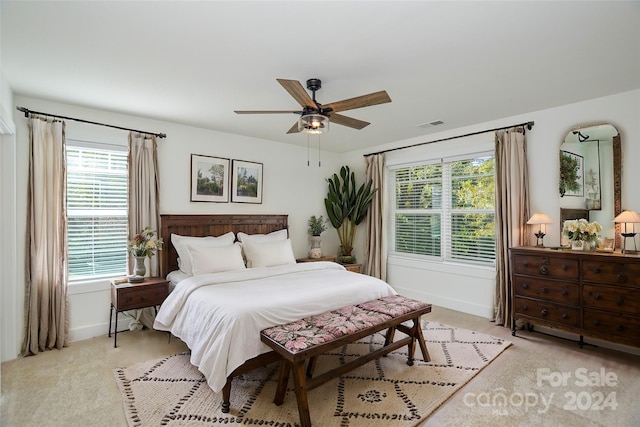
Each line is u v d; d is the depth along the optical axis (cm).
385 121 400
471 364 279
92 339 338
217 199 445
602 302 284
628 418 206
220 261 355
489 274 407
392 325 259
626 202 306
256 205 488
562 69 257
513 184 370
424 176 489
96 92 304
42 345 306
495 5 177
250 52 228
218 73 262
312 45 219
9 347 288
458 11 182
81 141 345
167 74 264
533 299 331
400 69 255
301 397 196
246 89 296
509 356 296
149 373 262
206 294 277
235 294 270
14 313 291
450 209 457
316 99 315
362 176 565
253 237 447
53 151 320
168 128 404
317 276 350
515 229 368
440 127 427
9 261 290
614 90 302
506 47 222
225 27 197
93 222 356
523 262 339
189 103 334
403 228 519
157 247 361
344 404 220
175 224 400
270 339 219
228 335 222
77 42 215
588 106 329
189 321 272
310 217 554
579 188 333
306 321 245
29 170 308
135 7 178
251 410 214
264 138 490
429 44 218
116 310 316
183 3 174
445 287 453
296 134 466
